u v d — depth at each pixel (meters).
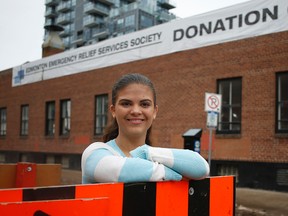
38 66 20.72
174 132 13.26
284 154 10.33
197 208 1.84
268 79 10.88
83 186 1.44
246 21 11.45
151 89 1.90
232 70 11.73
